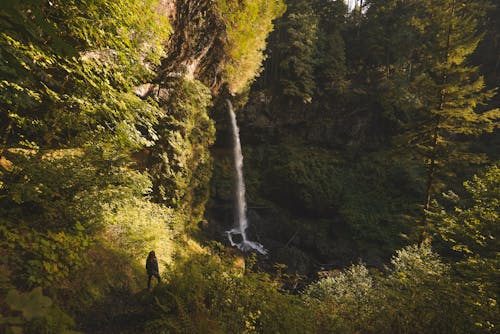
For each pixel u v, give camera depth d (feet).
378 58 115.14
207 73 56.80
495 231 27.20
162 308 19.16
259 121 93.71
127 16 19.24
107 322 18.67
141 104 22.39
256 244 71.72
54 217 21.67
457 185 81.46
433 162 48.19
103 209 26.20
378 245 75.36
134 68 23.07
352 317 23.26
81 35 15.97
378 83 108.27
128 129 22.12
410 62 109.91
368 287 30.71
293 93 92.43
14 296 4.81
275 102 95.96
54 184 21.44
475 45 45.91
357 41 120.06
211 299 21.16
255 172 91.81
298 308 22.66
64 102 20.85
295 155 93.61
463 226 28.27
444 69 48.24
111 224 28.02
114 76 20.79
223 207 75.31
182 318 18.24
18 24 7.20
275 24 98.84
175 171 46.73
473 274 21.94
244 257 61.57
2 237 18.04
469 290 20.52
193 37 46.34
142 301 21.90
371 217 81.61
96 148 24.38
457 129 47.14
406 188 86.99
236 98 76.84
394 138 51.31
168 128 46.42
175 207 47.01
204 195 56.34
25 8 6.94
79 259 20.72
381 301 23.50
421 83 48.93
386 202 86.22
